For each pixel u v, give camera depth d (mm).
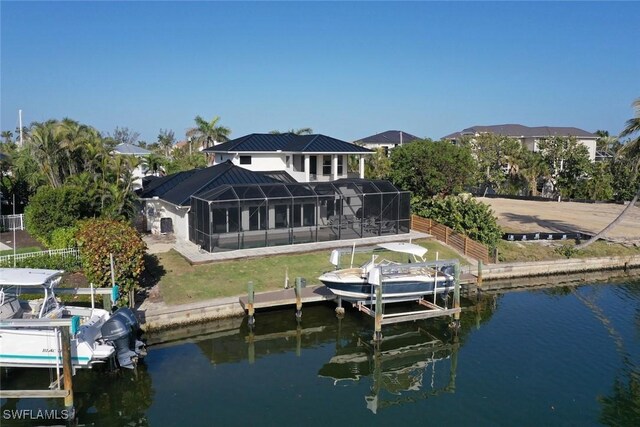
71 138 37812
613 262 36969
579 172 67938
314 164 44156
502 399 17578
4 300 18047
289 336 23156
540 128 103000
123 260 22047
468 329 24484
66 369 15445
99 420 15844
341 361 20844
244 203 31062
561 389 18266
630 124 35406
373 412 16703
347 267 29328
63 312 19438
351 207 35344
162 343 21906
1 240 32344
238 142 44156
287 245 32531
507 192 74812
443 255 33500
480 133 77938
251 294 23047
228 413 16375
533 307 27984
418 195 46875
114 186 32031
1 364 16812
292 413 16516
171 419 15898
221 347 21734
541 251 36812
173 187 39656
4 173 44375
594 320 25859
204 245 31094
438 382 18938
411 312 24562
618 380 18953
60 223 29391
